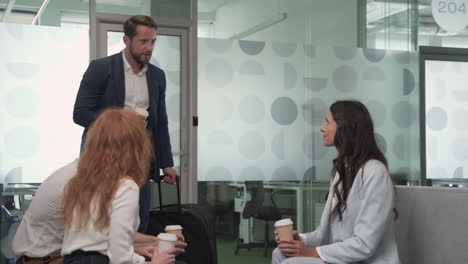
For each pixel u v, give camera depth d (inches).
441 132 236.1
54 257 83.6
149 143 85.4
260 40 210.2
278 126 211.5
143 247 95.3
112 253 77.7
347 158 96.2
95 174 80.0
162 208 126.1
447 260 90.0
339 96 219.9
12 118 176.4
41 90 179.5
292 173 212.4
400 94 229.1
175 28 199.5
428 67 234.5
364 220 91.4
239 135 206.4
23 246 84.5
